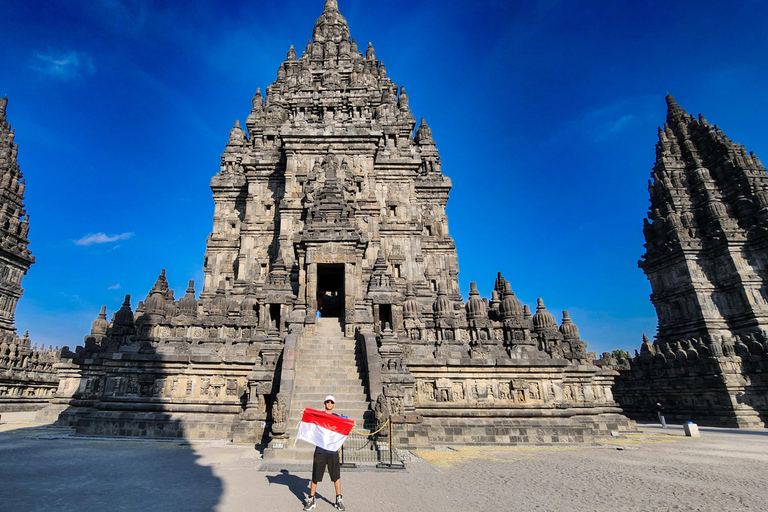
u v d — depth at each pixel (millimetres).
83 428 22062
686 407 38406
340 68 57125
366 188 42188
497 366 24469
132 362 23578
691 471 14648
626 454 18844
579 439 22531
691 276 44969
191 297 30391
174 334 26719
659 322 48656
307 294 28703
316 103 50281
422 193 54156
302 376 21625
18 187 57906
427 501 10320
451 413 23219
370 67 64625
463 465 15578
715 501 10609
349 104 49844
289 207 40250
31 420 32344
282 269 32688
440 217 53312
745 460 17156
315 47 61656
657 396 41250
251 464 14445
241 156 53750
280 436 16422
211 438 21750
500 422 22859
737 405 34500
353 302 28188
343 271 31406
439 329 28297
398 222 44562
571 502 10391
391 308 30297
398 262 41531
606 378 29828
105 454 16250
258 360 21719
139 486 11078
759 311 41562
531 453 19031
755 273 43250
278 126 47031
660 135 54531
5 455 15641
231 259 45969
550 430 22641
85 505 9242
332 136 42688
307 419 9984
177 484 11398
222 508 9266
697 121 53844
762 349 35719
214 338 25984
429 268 49469
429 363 24031
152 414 22625
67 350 32500
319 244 29703
